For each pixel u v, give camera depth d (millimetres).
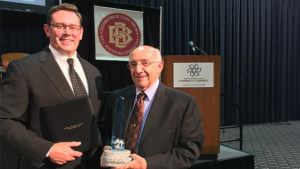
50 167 1146
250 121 6844
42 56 1251
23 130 1098
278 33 7047
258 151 4098
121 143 1170
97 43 3266
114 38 3385
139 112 1253
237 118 6566
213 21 6352
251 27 6746
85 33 3283
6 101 1110
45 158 1129
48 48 1313
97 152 1315
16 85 1125
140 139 1196
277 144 4574
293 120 7484
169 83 2240
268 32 6941
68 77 1288
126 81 3957
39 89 1160
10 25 3727
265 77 7035
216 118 2279
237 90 6598
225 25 6492
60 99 1188
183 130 1223
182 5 5992
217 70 2242
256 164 3439
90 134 1211
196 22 6160
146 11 3717
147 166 1074
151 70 1212
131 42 3520
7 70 1196
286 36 7172
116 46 3404
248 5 6695
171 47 5820
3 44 3709
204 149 2287
